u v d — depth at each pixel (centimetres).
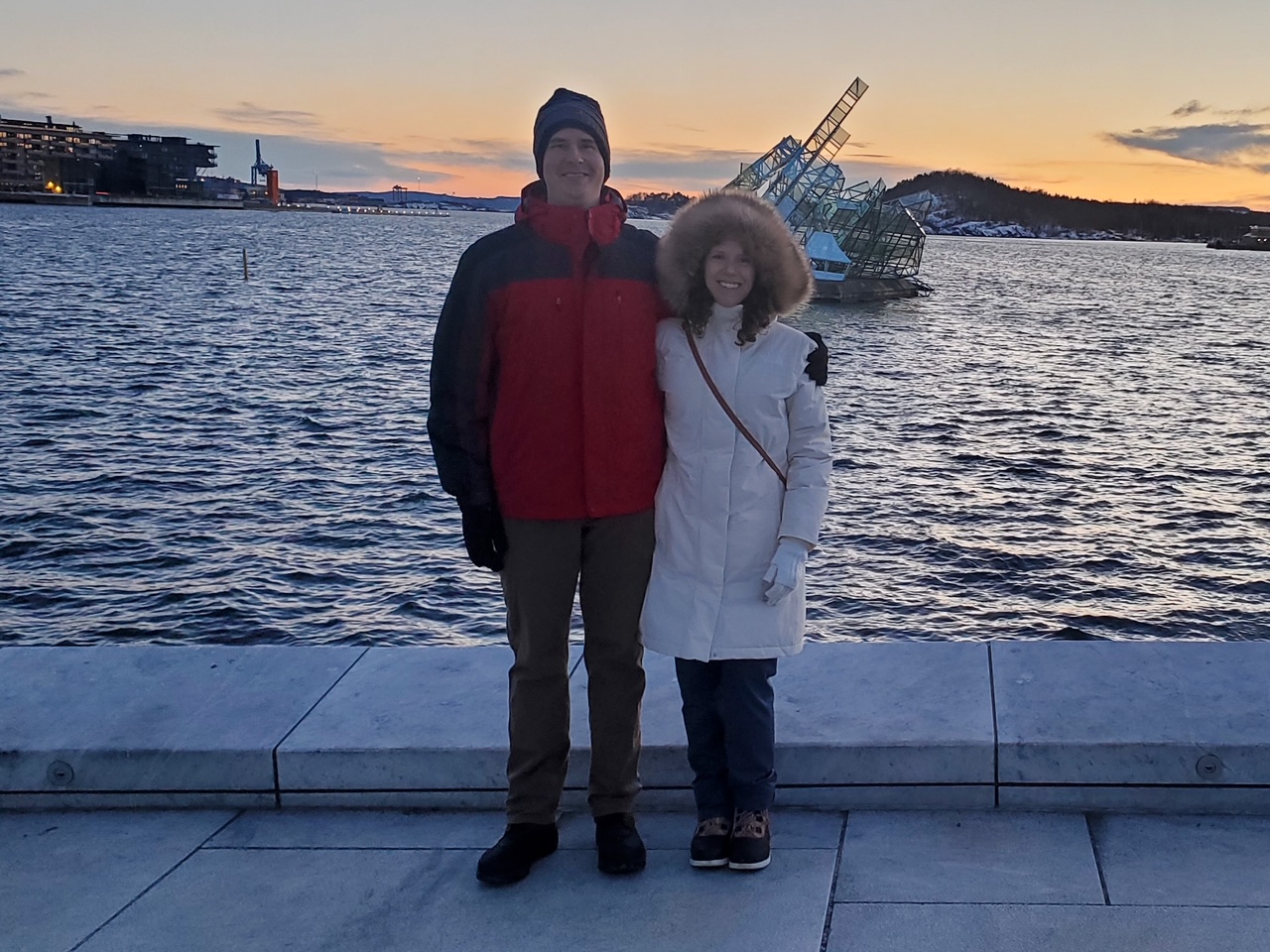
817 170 10569
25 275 7581
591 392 297
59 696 383
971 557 1786
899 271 11325
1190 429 3222
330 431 2609
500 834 335
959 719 347
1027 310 9375
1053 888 295
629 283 301
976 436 2988
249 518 1830
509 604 318
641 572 313
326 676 396
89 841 335
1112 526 2022
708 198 301
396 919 292
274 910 298
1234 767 326
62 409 2758
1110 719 342
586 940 280
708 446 304
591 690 320
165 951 280
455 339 297
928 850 317
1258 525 2056
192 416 2750
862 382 4272
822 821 336
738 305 304
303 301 6688
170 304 6072
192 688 388
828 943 275
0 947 283
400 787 349
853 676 379
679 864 317
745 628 305
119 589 1464
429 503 1953
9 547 1625
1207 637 1470
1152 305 10525
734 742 310
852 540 1867
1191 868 302
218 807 353
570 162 297
